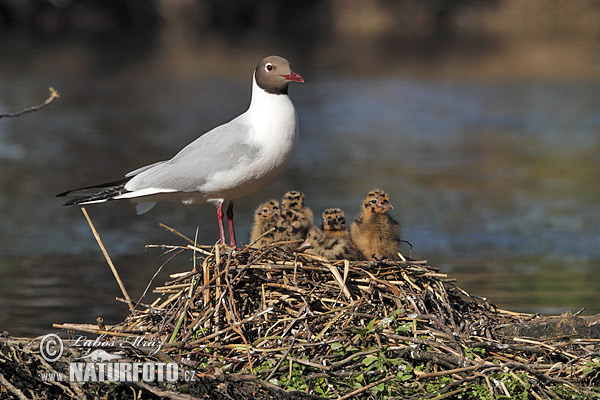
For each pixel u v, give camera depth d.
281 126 9.95
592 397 7.85
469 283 14.16
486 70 45.09
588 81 41.22
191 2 63.31
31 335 11.30
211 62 47.22
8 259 15.61
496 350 8.41
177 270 14.86
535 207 19.67
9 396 7.72
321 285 8.55
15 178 22.08
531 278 14.40
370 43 56.59
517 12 66.25
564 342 8.64
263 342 8.15
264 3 65.94
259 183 10.17
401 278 8.86
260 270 8.65
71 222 18.48
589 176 22.77
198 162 10.05
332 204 19.16
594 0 65.25
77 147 26.03
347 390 7.78
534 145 27.09
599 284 14.02
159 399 7.64
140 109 33.41
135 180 10.36
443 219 18.61
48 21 59.38
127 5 62.12
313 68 45.28
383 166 23.78
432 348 8.12
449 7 66.62
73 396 7.70
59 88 37.72
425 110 33.94
